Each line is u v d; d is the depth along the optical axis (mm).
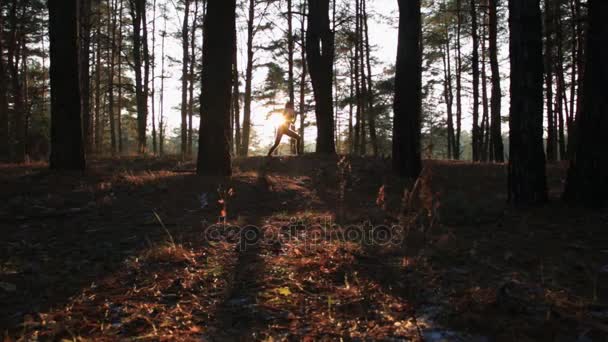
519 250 5008
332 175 10430
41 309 3438
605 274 4172
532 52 7012
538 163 7086
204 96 9734
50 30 9992
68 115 10086
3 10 23266
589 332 3049
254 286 3984
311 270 4387
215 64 9617
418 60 10391
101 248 5078
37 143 23938
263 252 5027
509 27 7270
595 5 6660
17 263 4477
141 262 4578
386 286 3973
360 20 25250
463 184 10023
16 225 6059
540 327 3127
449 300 3646
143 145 22875
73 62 10094
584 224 5988
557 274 4203
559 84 22188
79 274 4238
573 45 20125
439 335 3062
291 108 12594
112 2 26250
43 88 27297
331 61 16531
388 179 10062
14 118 23609
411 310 3404
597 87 6719
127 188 8359
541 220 6336
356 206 7664
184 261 4637
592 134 6770
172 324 3201
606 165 6727
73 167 10133
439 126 36500
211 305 3564
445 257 4812
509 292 3746
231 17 9656
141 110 23531
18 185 8383
